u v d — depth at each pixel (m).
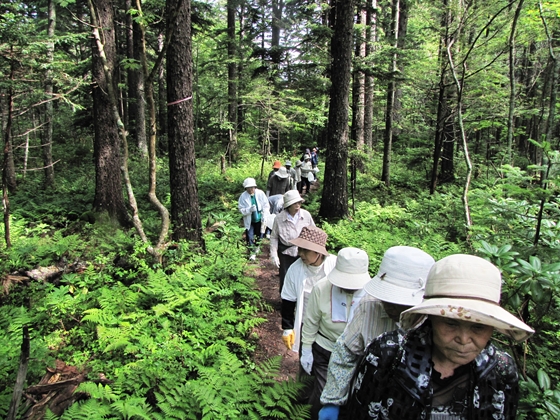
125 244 6.84
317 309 2.71
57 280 5.64
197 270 5.93
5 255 6.15
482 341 1.30
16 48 5.92
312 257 3.17
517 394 1.42
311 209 11.90
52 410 2.89
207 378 3.26
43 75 6.79
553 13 8.05
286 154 25.70
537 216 3.35
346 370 1.98
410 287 1.89
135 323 4.47
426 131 17.22
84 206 10.72
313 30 12.01
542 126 15.03
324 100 17.20
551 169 2.97
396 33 14.92
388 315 1.97
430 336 1.41
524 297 2.84
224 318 4.58
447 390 1.40
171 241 6.70
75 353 3.84
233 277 6.21
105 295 4.76
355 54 14.54
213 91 25.12
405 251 1.96
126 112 22.28
